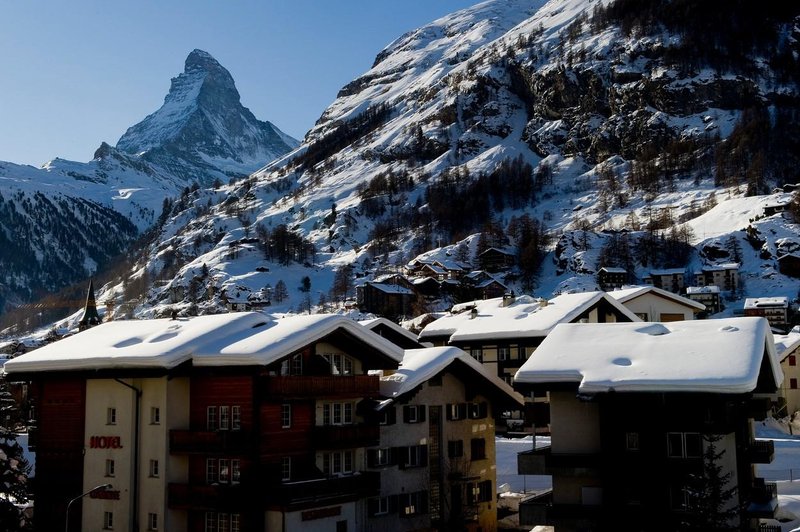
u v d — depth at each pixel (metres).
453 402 72.81
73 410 66.81
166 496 61.19
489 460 75.62
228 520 60.00
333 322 62.53
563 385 54.00
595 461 54.44
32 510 71.69
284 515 57.78
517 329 96.00
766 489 57.00
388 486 66.62
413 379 67.44
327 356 65.19
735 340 53.31
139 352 62.16
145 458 62.88
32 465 80.81
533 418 78.75
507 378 97.88
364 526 64.12
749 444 57.25
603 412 54.66
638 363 53.31
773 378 56.91
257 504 58.03
